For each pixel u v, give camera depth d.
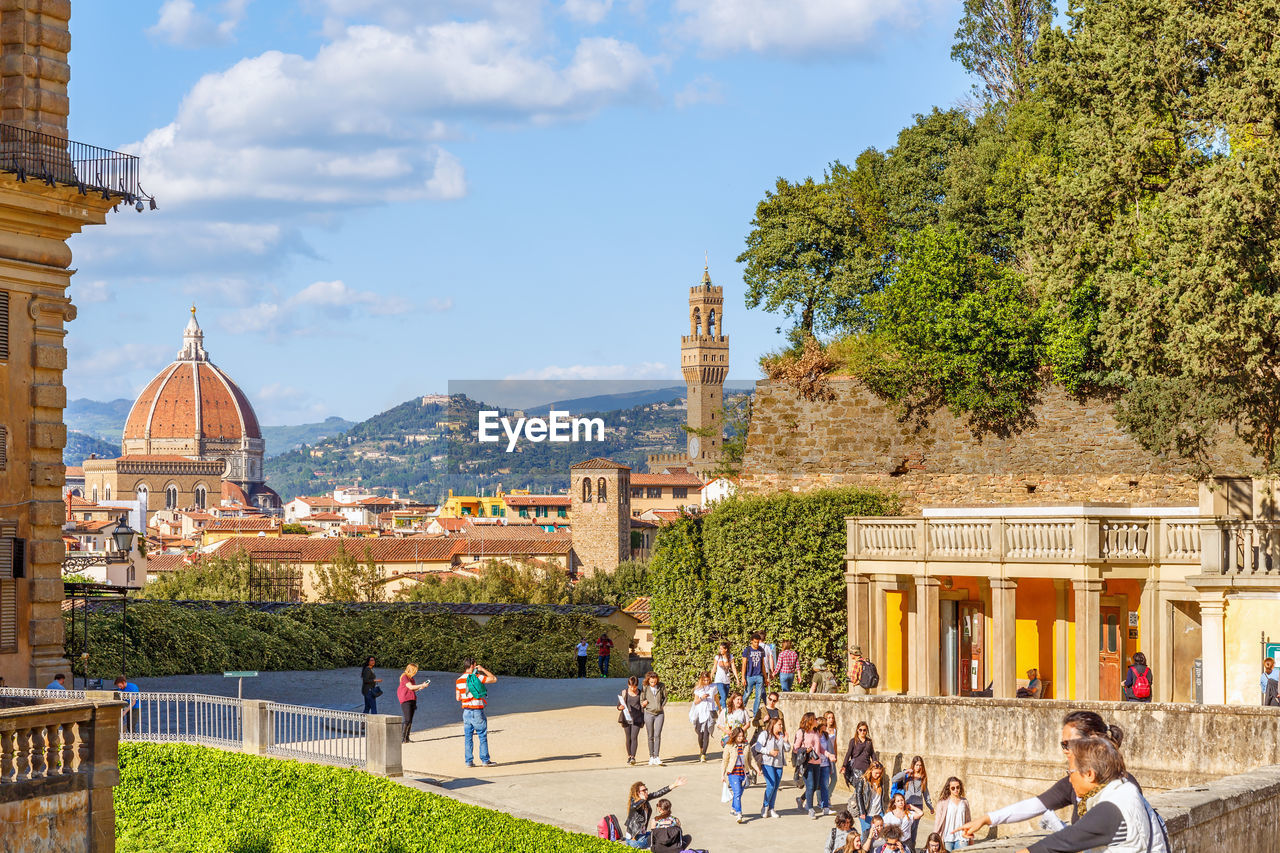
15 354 30.88
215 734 25.98
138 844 21.81
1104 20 35.38
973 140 55.97
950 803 21.69
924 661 35.53
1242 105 29.94
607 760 30.00
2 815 15.48
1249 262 29.55
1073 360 40.53
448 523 164.50
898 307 44.03
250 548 122.06
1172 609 33.00
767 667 36.03
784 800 27.16
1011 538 34.03
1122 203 35.41
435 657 53.12
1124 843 6.91
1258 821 12.34
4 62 31.11
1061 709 25.47
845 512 41.47
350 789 22.38
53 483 31.52
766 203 56.59
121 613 45.47
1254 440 33.31
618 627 63.44
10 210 30.33
